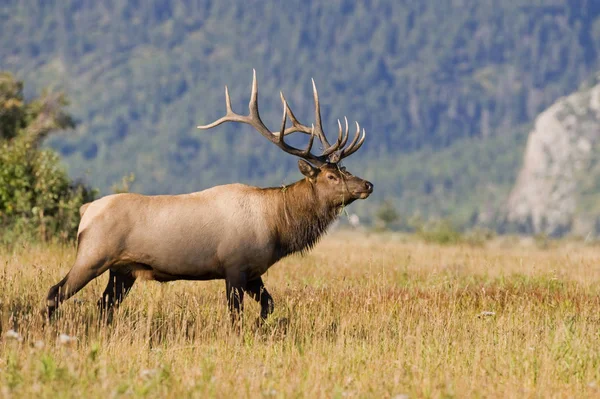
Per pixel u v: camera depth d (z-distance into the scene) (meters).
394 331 39.06
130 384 29.11
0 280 42.84
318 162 42.97
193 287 47.50
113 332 36.41
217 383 29.73
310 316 40.59
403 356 34.66
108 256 38.97
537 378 32.19
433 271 55.28
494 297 48.03
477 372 32.72
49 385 28.33
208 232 39.75
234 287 39.97
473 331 39.19
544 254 88.88
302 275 57.22
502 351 35.47
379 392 29.69
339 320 40.81
